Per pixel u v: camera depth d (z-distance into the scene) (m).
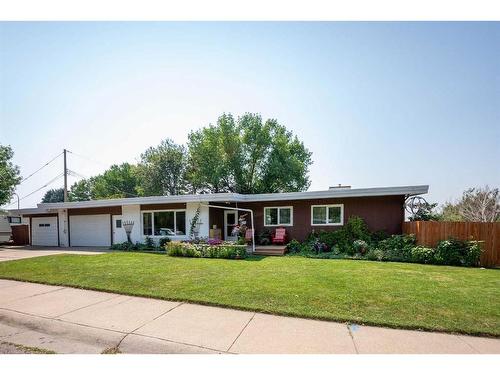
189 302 5.64
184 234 15.90
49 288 6.88
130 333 4.28
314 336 4.09
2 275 8.32
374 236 13.15
